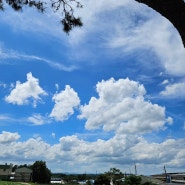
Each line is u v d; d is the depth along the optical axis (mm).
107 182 83688
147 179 82688
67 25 6160
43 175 112312
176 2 3715
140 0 3955
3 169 117062
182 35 3818
